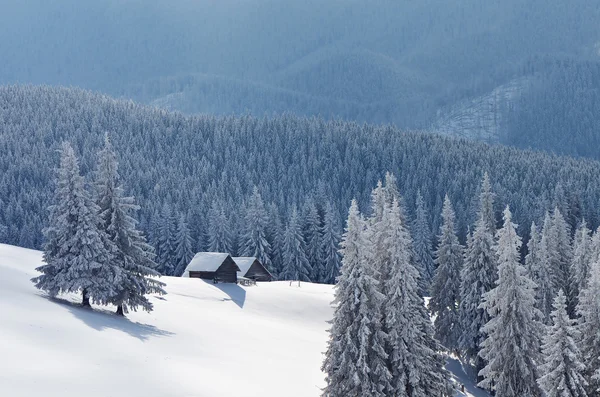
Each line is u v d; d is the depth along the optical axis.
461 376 60.12
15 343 37.09
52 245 50.81
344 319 36.47
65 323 44.72
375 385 36.06
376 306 36.44
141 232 53.97
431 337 41.16
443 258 64.50
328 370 36.69
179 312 64.75
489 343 41.75
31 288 53.25
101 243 50.47
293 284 94.56
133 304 53.25
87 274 50.06
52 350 38.00
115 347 42.75
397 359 36.50
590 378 37.97
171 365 42.22
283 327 71.50
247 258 98.25
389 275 38.31
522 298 40.34
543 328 41.44
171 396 35.50
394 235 37.72
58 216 50.50
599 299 38.50
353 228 36.34
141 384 36.09
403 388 36.19
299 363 54.44
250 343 58.62
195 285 82.81
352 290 36.09
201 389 38.38
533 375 40.34
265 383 44.47
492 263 58.38
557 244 72.62
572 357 35.31
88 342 41.84
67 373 34.59
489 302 41.47
